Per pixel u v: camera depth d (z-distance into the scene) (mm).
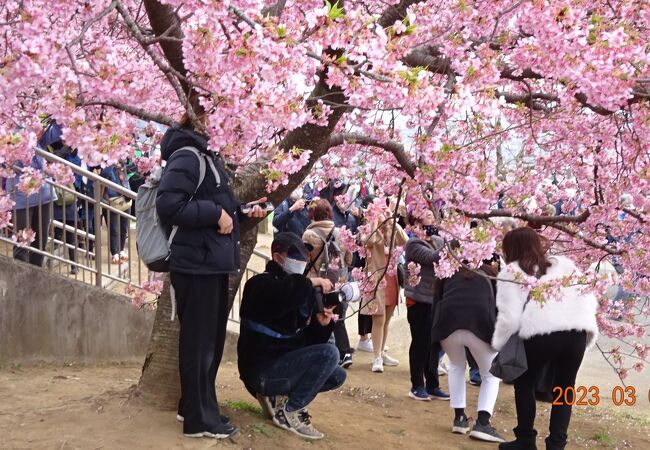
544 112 6195
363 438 5793
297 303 5227
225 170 4895
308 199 9422
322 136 5180
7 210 4812
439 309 6449
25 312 7039
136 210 4664
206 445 4699
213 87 3680
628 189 6016
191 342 4680
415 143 5207
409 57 5266
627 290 6594
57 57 3381
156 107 6324
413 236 7320
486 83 4328
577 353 5383
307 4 4488
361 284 7379
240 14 3504
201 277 4609
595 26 4121
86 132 3455
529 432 5602
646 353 7684
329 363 5297
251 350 5379
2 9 3777
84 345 7477
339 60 3750
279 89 3711
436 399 7801
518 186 6688
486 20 4992
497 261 6547
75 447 4539
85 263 7754
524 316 5410
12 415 5113
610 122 5855
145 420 4953
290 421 5348
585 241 6383
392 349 10734
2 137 3426
